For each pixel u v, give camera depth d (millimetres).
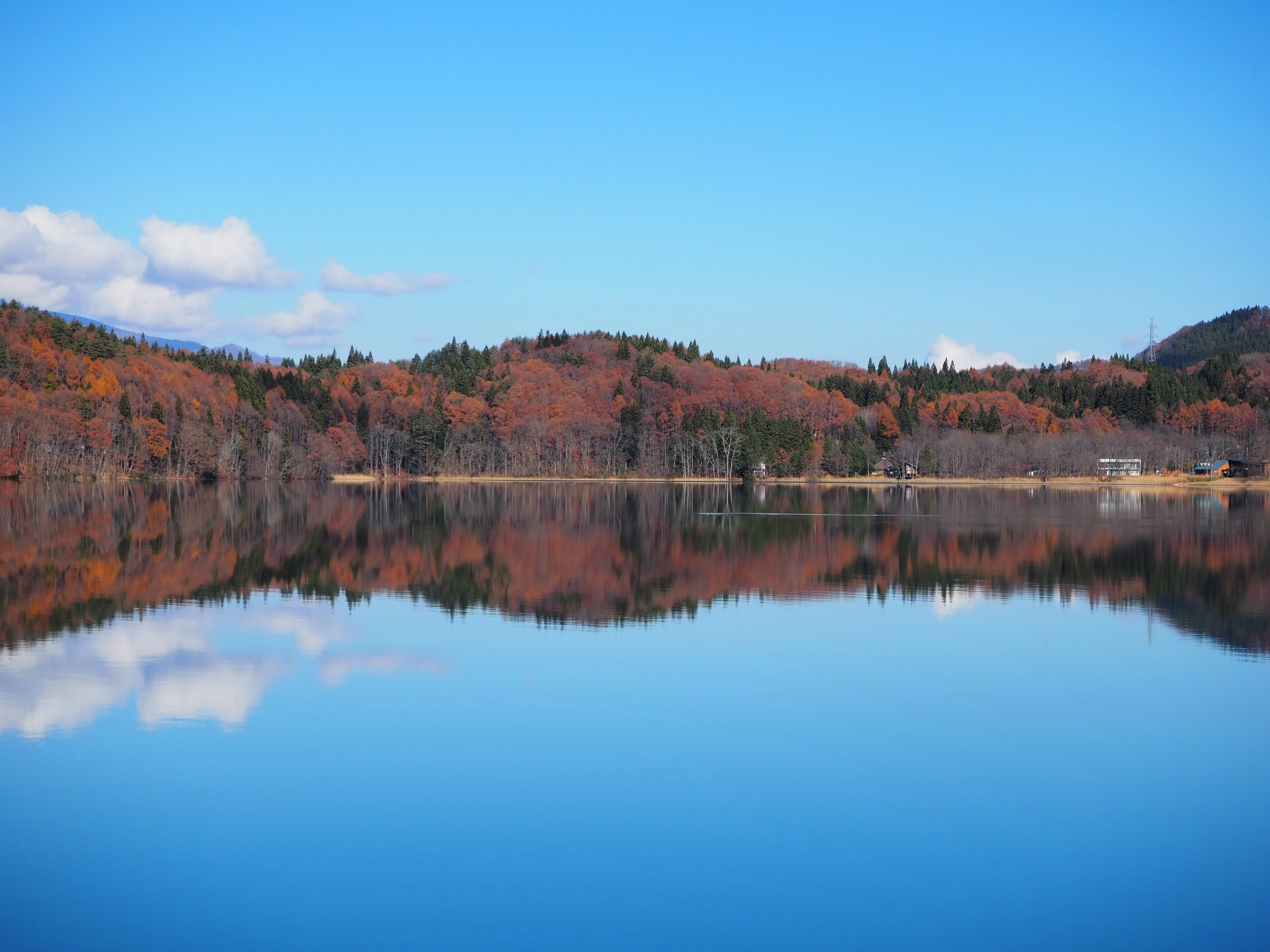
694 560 65438
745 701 32156
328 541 75250
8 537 74188
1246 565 63688
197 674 34219
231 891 19688
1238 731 29625
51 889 19703
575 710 30828
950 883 20312
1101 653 39094
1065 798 24594
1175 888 20250
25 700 31016
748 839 22109
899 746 28109
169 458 175250
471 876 20344
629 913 19047
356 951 17766
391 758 26531
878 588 54000
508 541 76562
